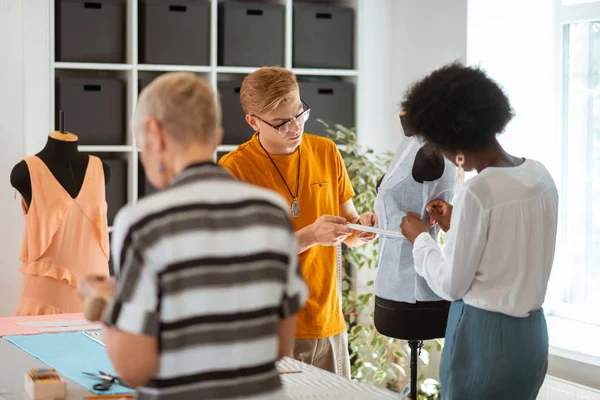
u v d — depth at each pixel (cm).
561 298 426
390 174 280
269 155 290
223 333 141
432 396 427
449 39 415
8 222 407
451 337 224
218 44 440
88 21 412
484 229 209
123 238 139
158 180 153
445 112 211
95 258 369
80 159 370
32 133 402
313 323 288
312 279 288
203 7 427
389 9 462
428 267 225
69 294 363
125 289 138
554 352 372
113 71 449
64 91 409
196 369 140
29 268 359
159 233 138
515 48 413
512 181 211
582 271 415
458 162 221
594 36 404
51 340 263
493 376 216
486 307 215
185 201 142
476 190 209
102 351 249
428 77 219
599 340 379
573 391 353
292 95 279
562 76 418
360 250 458
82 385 211
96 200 370
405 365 446
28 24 398
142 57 422
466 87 211
